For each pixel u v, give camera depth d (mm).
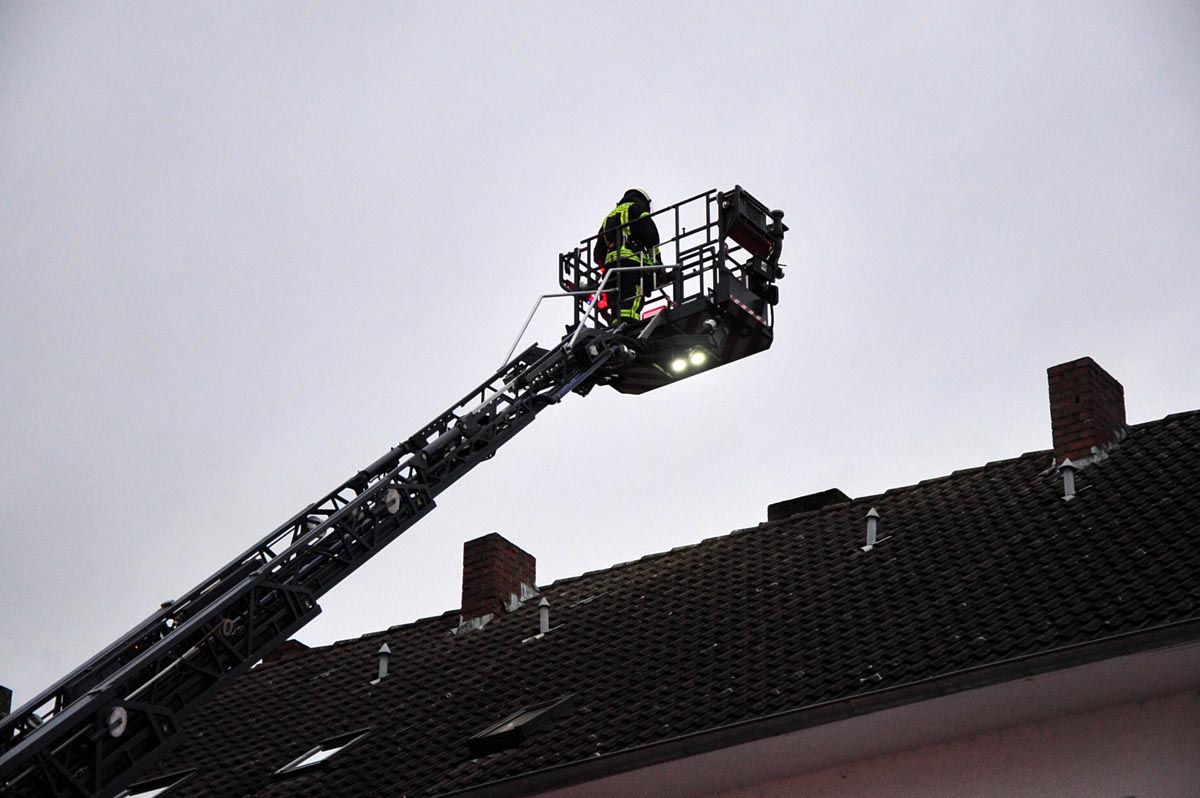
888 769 22406
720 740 22109
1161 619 19812
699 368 32969
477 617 32969
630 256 32812
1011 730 21609
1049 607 22062
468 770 25234
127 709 23328
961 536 26641
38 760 22297
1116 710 20875
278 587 25844
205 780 29484
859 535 28859
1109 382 28203
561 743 24516
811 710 21500
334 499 27641
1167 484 25031
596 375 32625
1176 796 19953
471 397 29953
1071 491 26266
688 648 26719
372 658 33594
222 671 24953
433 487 28703
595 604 31172
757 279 33062
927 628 23281
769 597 27594
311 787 27281
